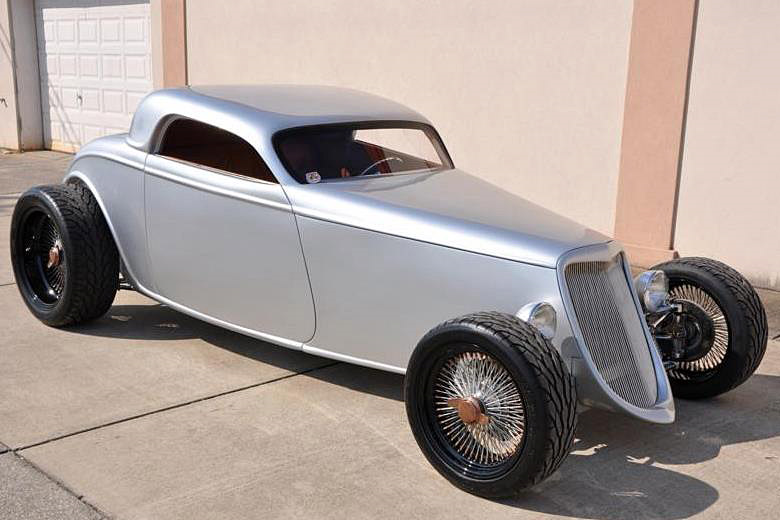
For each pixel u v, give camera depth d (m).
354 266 4.37
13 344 5.34
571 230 4.28
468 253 4.06
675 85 7.15
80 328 5.66
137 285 5.49
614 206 7.73
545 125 8.07
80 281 5.37
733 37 6.84
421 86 8.91
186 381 4.84
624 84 7.50
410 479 3.84
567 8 7.76
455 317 4.04
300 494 3.68
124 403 4.53
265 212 4.65
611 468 4.00
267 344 5.46
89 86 13.41
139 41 12.40
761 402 4.83
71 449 4.01
